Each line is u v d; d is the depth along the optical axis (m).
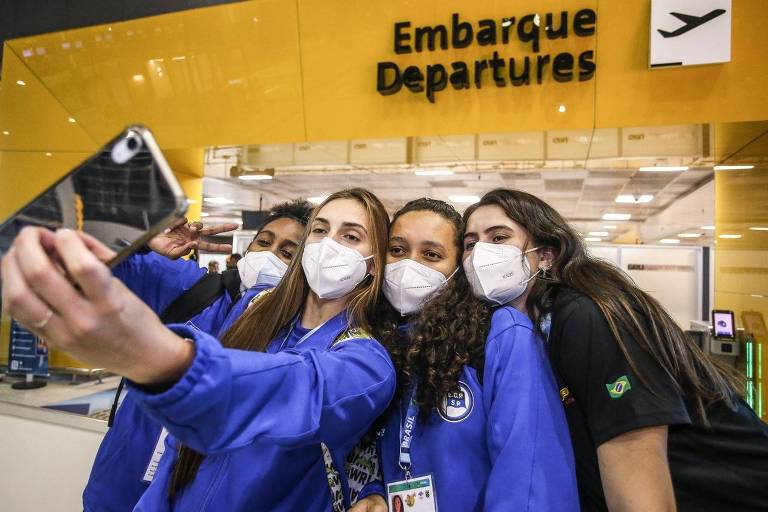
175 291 1.39
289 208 1.66
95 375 3.11
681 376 0.88
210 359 0.46
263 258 1.51
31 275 0.34
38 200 0.44
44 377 3.08
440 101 2.99
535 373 0.89
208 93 3.40
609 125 2.74
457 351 0.99
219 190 6.00
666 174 4.69
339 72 3.17
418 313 1.14
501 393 0.88
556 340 0.92
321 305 1.06
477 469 0.90
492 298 1.10
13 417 2.46
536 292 1.07
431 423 0.94
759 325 3.04
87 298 0.35
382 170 4.29
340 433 0.68
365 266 1.03
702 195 5.96
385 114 3.10
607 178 4.95
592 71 2.72
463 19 2.93
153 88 3.49
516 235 1.11
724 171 3.51
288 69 3.25
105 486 1.22
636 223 9.06
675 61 2.58
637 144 3.13
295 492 0.85
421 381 0.98
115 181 0.42
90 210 0.42
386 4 3.07
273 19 3.25
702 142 2.96
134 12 3.53
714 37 2.54
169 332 0.43
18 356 3.08
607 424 0.79
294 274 1.10
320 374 0.65
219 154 3.69
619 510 0.75
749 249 3.16
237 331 1.07
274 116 3.31
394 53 3.07
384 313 1.13
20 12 3.78
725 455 0.86
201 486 0.82
